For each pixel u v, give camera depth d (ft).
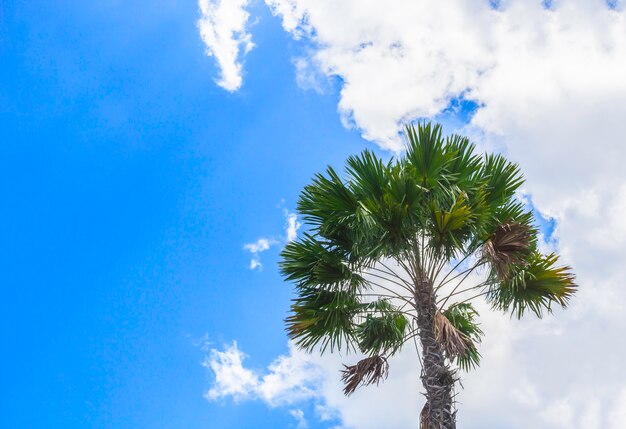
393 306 35.32
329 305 32.30
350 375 32.99
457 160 32.81
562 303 33.04
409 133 32.81
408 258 31.94
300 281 33.27
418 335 31.35
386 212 30.50
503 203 33.01
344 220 32.30
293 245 33.09
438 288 32.12
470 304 37.01
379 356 33.30
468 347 30.63
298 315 32.65
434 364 29.63
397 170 31.71
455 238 30.63
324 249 32.55
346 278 32.17
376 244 31.09
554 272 32.32
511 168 33.17
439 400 28.86
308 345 33.53
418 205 30.86
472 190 32.71
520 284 32.63
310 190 32.91
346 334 33.60
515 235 30.12
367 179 32.04
